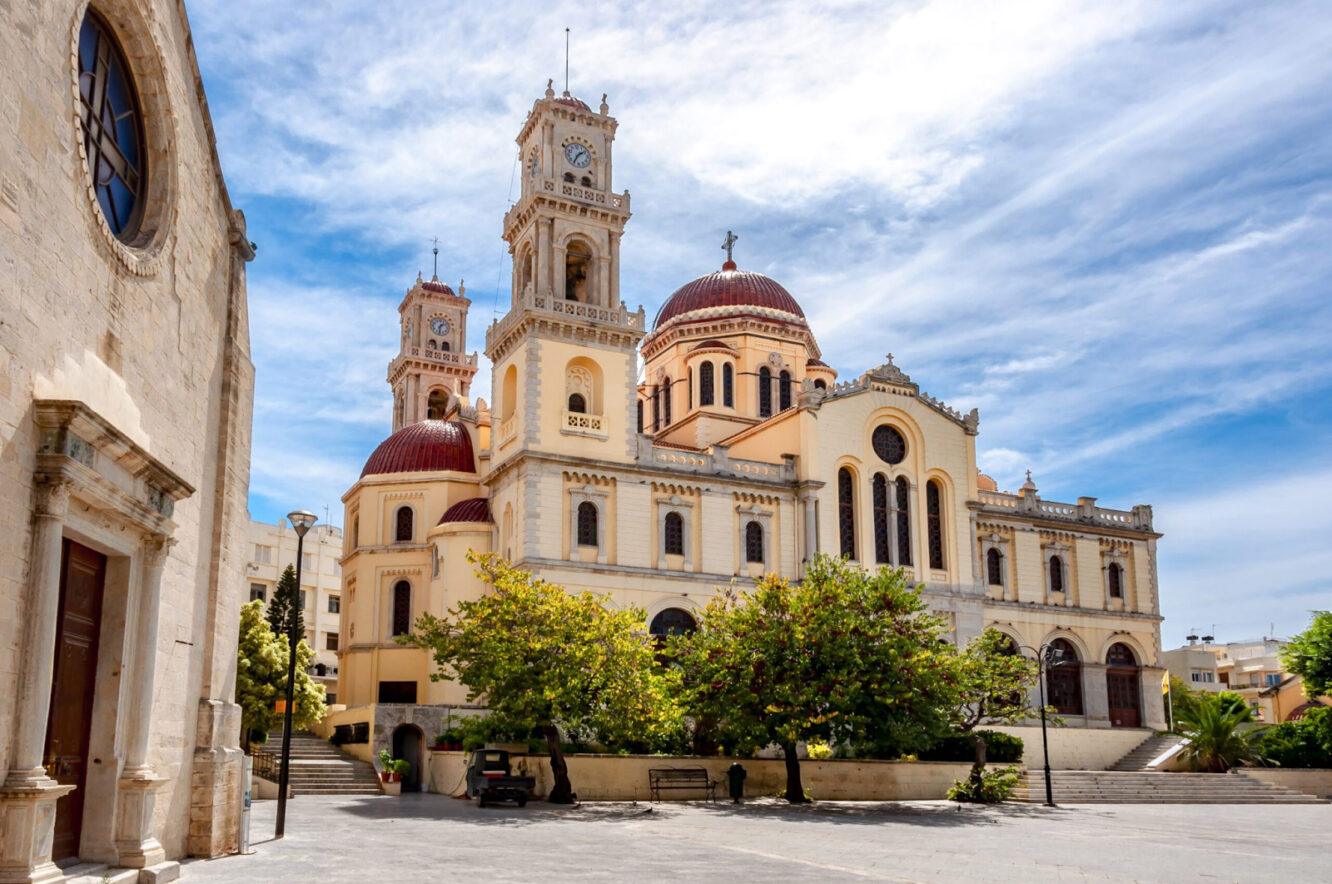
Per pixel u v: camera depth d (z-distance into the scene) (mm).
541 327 62719
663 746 50875
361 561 67438
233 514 26125
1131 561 78875
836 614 44906
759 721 44656
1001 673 56688
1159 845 32531
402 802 42594
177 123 22188
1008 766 53969
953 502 71688
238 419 26578
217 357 25531
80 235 17922
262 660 52156
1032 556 75062
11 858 15586
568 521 60688
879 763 50406
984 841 32250
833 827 35375
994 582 73625
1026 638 73000
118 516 19094
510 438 63562
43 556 16391
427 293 91625
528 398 61406
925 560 69875
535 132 67250
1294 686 109625
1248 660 129750
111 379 19172
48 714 17656
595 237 66250
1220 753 61594
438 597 63906
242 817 25250
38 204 16453
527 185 67812
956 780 51844
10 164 15586
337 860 24141
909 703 44281
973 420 73625
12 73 15609
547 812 39031
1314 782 60781
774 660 44500
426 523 67625
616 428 63438
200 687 24344
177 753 22781
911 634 45812
